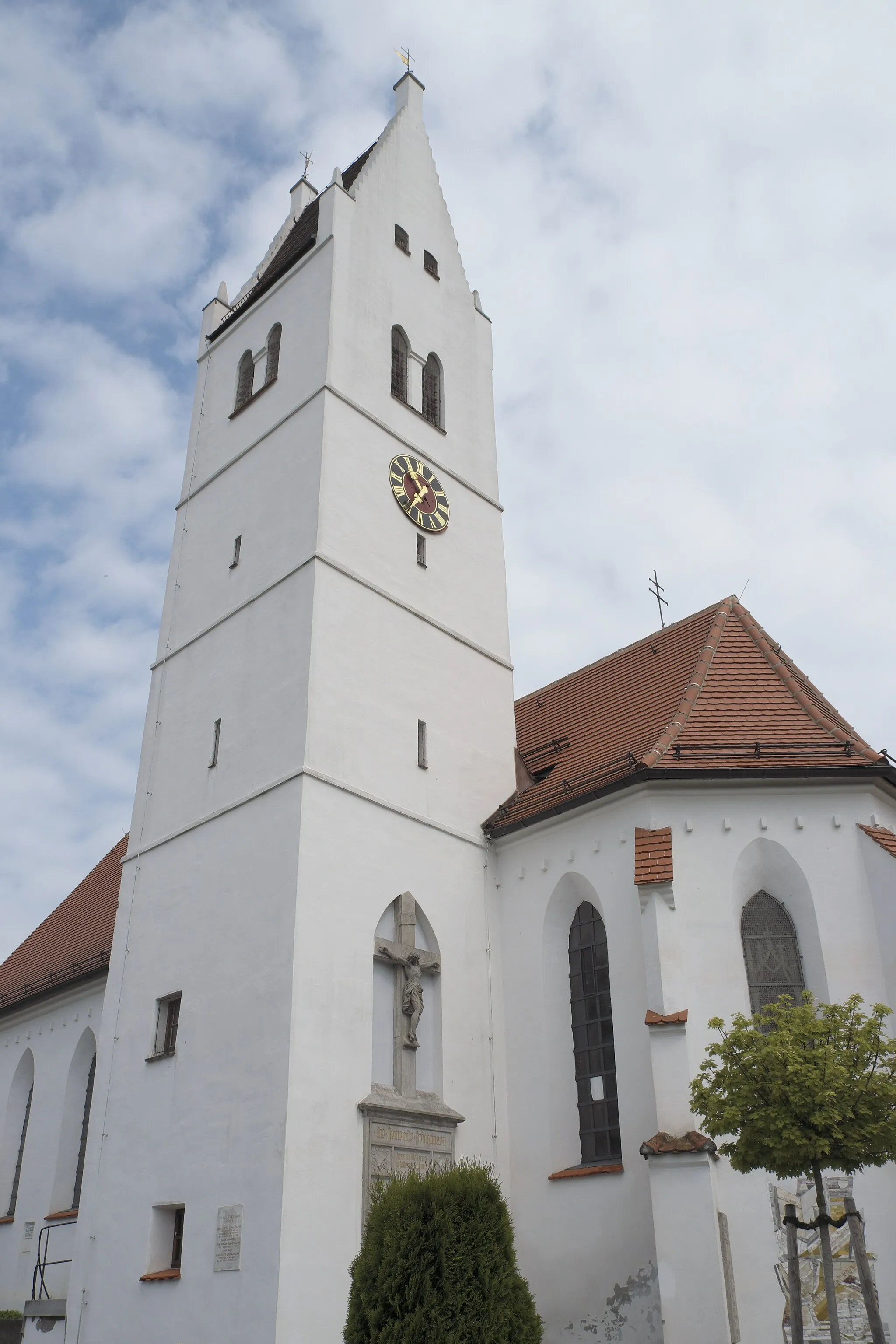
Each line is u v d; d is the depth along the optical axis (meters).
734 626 28.33
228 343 32.62
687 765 22.64
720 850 22.06
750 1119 14.60
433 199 34.44
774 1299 18.31
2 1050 33.91
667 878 20.70
